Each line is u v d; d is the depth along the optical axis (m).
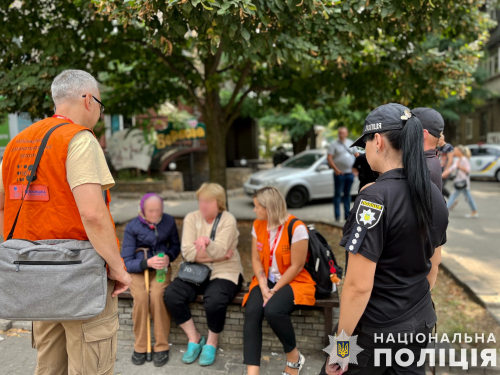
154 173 13.77
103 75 8.04
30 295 1.72
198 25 2.85
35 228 1.80
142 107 7.62
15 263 1.73
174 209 10.48
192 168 14.67
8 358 3.11
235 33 2.94
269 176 10.48
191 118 13.80
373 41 5.55
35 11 4.92
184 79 6.50
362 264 1.56
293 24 3.51
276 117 15.45
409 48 5.20
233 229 3.33
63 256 1.73
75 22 5.70
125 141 13.12
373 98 5.88
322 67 5.96
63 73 1.94
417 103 5.98
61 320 1.76
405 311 1.65
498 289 4.30
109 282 1.94
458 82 5.57
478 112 23.00
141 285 3.12
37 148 1.80
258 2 2.81
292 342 2.80
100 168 1.83
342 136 7.55
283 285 2.92
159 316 3.10
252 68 6.32
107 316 1.93
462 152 8.55
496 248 6.04
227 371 2.98
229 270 3.28
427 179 1.55
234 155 18.55
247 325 2.82
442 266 5.22
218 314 3.09
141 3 2.61
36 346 2.10
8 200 1.90
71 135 1.77
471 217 8.56
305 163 11.05
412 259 1.61
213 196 3.29
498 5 5.56
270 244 3.04
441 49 11.39
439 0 3.75
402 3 3.54
